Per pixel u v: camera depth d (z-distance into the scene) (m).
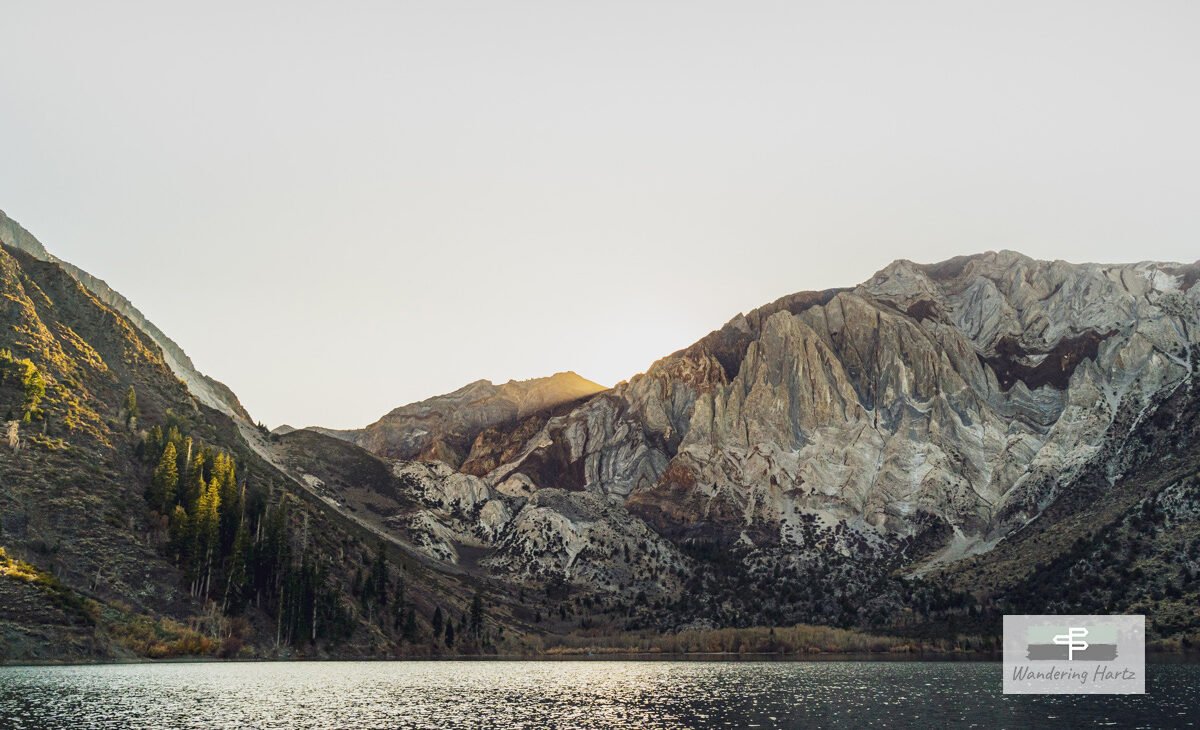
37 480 194.25
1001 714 129.50
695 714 129.00
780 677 193.38
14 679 139.00
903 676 194.00
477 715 124.62
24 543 177.88
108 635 169.25
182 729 104.56
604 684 174.12
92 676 147.75
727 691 161.00
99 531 191.88
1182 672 191.88
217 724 109.12
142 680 147.25
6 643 152.25
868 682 179.00
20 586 163.62
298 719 115.62
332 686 155.88
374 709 127.00
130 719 109.38
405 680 174.12
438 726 113.94
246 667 184.50
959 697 151.00
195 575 195.75
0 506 181.12
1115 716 127.25
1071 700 146.00
